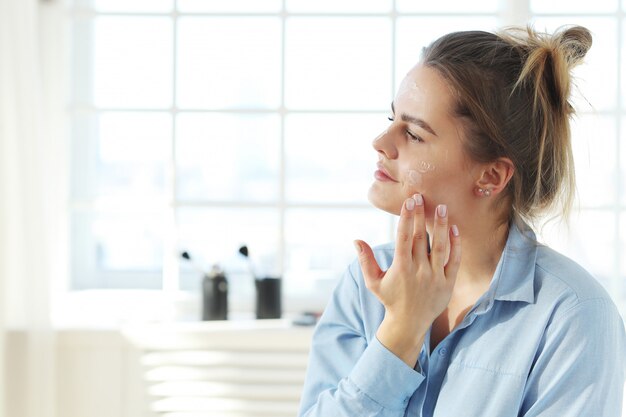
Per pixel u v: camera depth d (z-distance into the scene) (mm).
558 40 1093
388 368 1067
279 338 2123
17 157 2078
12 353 2086
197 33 2350
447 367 1103
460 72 1058
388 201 1105
